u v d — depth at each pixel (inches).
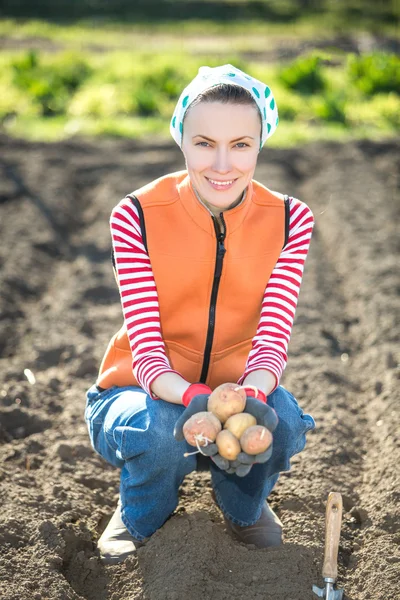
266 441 85.2
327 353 183.9
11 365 176.7
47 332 193.8
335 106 410.9
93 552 110.6
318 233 270.2
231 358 107.5
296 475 131.3
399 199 294.4
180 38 874.8
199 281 101.9
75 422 151.0
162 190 103.0
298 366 174.7
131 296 100.4
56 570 103.7
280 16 1080.2
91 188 312.7
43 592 99.0
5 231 256.7
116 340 108.7
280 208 104.2
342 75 510.9
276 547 107.7
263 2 1138.0
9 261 233.3
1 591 98.0
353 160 339.6
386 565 105.0
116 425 101.8
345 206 281.0
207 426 86.2
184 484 128.0
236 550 106.7
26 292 220.8
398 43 800.9
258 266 103.0
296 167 335.9
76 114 421.7
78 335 192.5
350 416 155.1
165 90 466.6
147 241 101.0
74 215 283.4
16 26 886.4
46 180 306.3
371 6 1117.7
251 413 89.2
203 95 94.0
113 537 109.3
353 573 106.3
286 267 104.0
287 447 101.5
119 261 100.8
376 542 111.3
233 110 93.3
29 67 505.7
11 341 191.2
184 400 93.2
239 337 106.7
